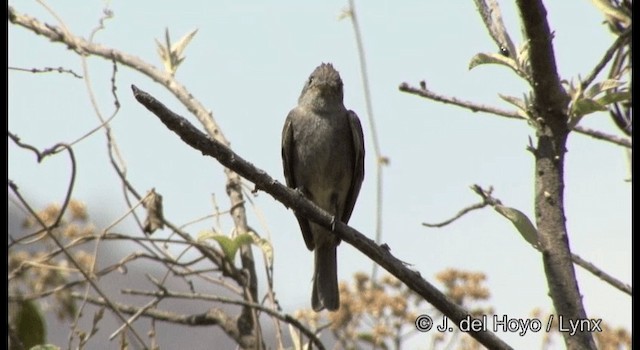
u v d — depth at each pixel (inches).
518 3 264.5
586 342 260.1
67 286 382.6
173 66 441.1
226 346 748.0
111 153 402.3
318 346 373.7
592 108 270.5
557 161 273.4
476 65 286.8
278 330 378.9
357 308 417.1
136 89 261.7
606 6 288.8
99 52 435.2
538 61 269.1
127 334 406.3
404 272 293.1
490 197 281.6
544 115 274.8
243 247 424.8
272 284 402.9
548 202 271.4
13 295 378.0
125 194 405.1
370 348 435.8
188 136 272.2
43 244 436.1
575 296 263.4
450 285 408.8
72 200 424.8
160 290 408.2
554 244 268.2
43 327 390.9
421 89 305.0
